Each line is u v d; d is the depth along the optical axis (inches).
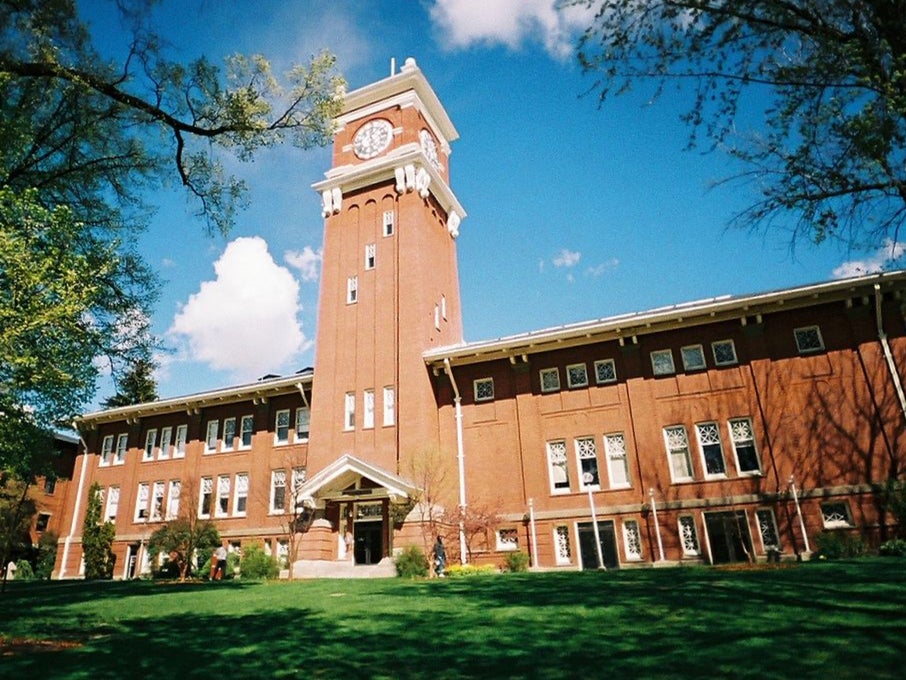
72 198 648.4
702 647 277.3
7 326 446.3
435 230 1346.0
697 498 915.4
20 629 434.3
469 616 408.8
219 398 1347.2
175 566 1165.1
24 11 563.5
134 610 542.3
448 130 1560.0
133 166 673.0
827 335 908.0
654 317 982.4
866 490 821.2
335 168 1382.9
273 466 1261.1
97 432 1517.0
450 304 1348.4
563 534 984.9
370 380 1146.0
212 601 594.2
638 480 959.0
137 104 615.2
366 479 1054.4
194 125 641.0
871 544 799.7
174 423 1425.9
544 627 353.1
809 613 336.2
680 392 973.2
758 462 901.2
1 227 458.3
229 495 1288.1
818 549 795.4
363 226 1291.8
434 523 943.7
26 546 1483.8
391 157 1291.8
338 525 1064.8
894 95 314.5
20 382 470.3
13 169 587.8
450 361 1112.2
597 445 1002.7
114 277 636.7
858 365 876.6
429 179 1326.3
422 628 375.6
